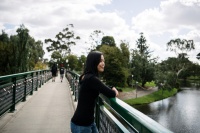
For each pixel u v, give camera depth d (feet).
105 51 194.08
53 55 179.73
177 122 118.11
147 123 5.39
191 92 238.48
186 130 105.81
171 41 324.19
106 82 191.83
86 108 8.94
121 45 229.45
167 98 193.47
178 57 324.39
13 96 25.71
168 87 216.33
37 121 22.53
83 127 8.97
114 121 9.23
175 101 177.68
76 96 33.35
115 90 9.11
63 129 20.12
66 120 23.02
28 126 20.81
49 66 177.78
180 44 322.14
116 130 8.87
